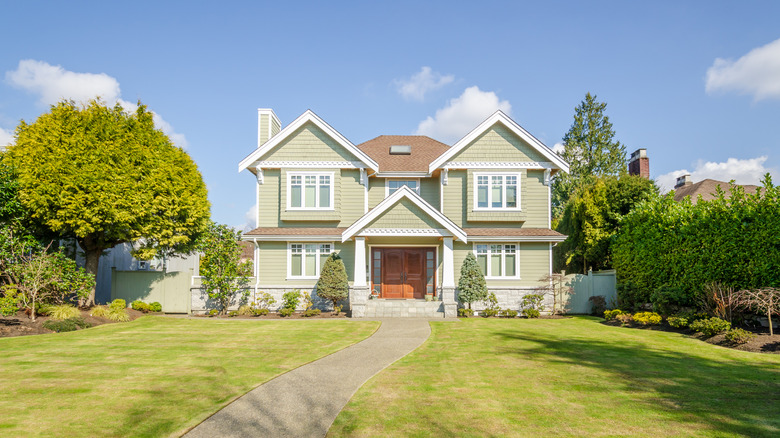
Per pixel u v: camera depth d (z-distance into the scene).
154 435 6.08
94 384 8.53
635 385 8.43
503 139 22.47
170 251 23.94
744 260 14.18
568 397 7.71
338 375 9.32
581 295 21.80
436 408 7.18
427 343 13.12
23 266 15.66
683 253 16.34
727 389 8.12
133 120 20.38
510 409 7.11
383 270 22.70
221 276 20.03
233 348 12.29
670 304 16.66
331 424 6.50
